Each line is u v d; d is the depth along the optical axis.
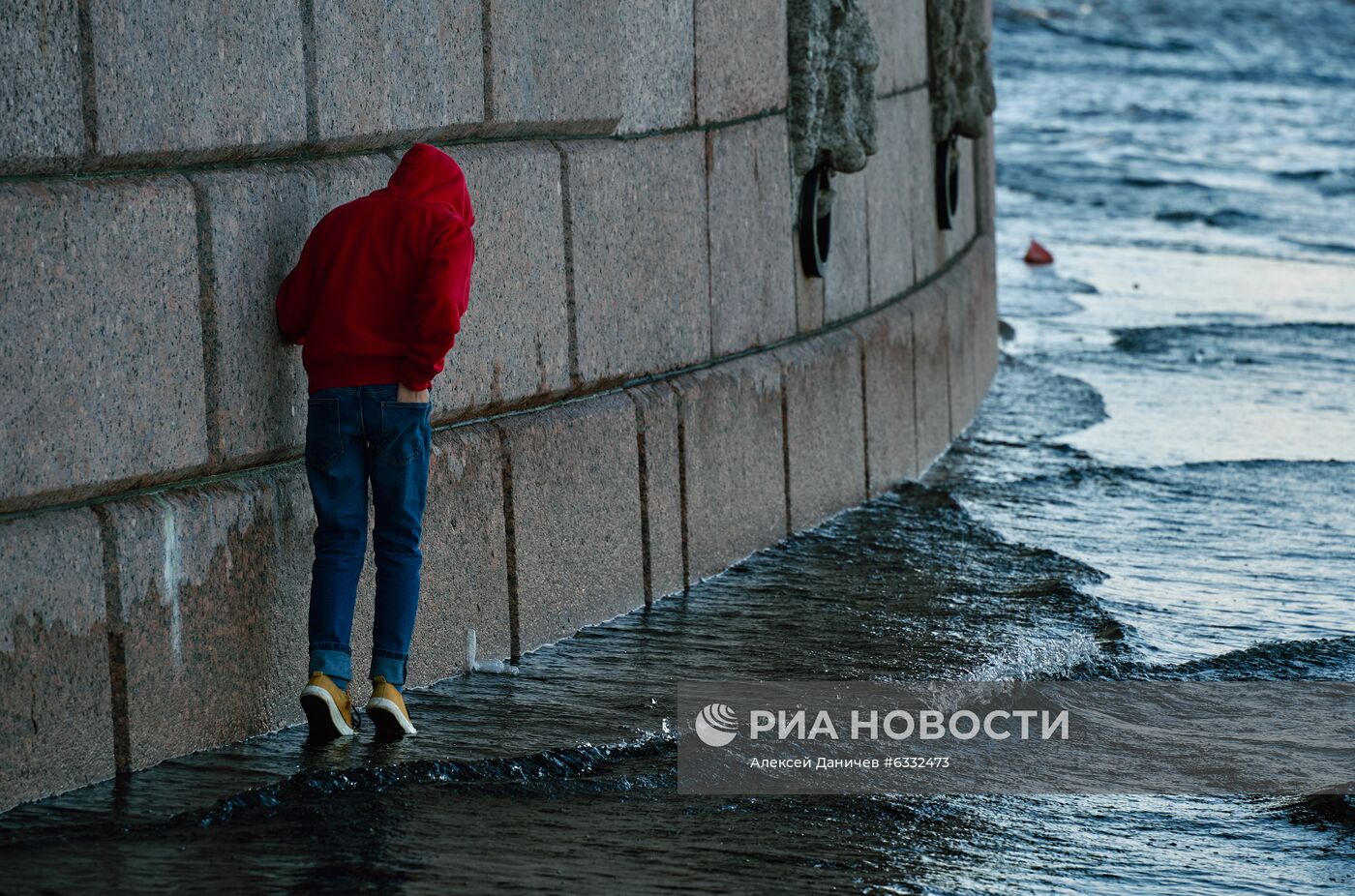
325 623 15.58
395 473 15.53
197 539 14.98
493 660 18.78
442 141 18.03
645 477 21.41
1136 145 116.31
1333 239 75.31
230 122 15.18
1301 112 145.62
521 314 19.05
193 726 15.10
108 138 13.98
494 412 18.97
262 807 13.95
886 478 29.08
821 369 26.17
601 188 20.44
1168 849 14.06
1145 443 33.75
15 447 13.32
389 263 15.25
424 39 17.47
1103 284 59.91
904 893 12.73
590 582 20.42
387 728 15.83
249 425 15.55
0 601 13.30
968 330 35.91
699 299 22.92
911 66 32.69
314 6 16.02
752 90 24.30
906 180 32.34
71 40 13.62
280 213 15.77
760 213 24.67
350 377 15.38
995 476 30.72
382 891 12.27
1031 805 15.09
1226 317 52.19
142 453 14.45
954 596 22.17
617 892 12.45
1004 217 81.38
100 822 13.39
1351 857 13.93
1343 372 42.69
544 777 15.11
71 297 13.72
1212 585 23.17
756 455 24.20
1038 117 136.25
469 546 18.34
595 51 20.31
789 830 14.04
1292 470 31.05
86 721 14.10
